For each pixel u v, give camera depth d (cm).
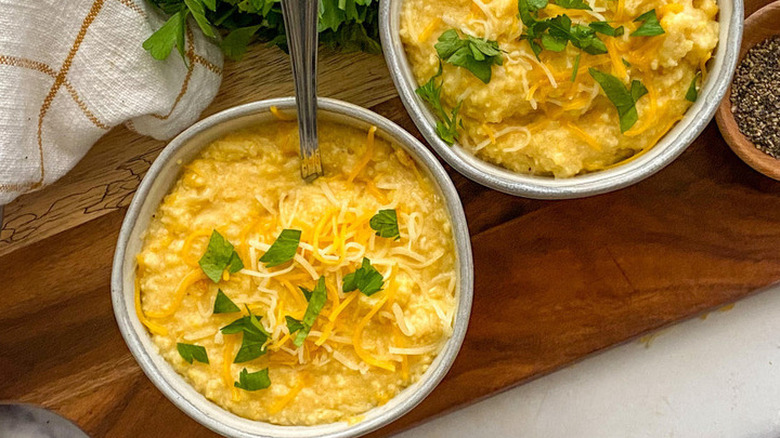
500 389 56
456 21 49
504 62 49
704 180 56
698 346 59
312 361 51
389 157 52
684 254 56
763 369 59
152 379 50
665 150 50
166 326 51
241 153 51
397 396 51
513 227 56
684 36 49
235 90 56
